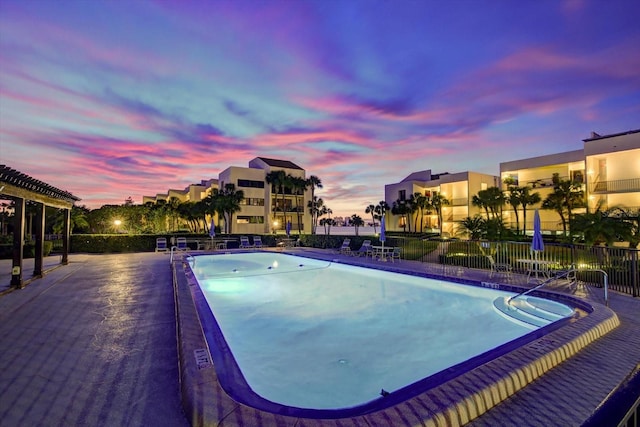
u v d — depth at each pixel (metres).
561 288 7.66
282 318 7.23
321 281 11.55
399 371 4.64
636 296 6.84
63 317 5.54
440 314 7.40
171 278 9.66
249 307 8.12
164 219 38.84
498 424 2.22
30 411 2.68
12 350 4.04
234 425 2.11
